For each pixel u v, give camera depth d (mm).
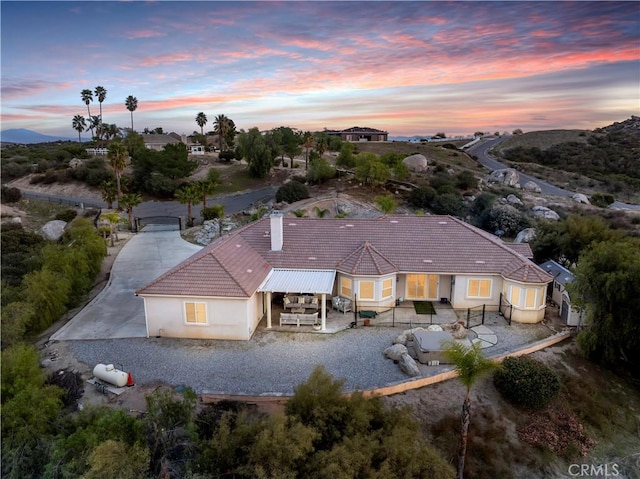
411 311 31766
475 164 123500
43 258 36125
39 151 120875
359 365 24781
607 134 151375
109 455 14641
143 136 146250
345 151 92750
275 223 33031
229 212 73562
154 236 56625
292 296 32312
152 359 25438
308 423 17062
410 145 146375
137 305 33406
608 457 21172
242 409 19141
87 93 142625
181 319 27875
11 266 36812
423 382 23219
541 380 22562
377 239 34156
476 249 32781
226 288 27297
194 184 65312
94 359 25406
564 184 106750
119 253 48125
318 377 18625
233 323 27562
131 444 16359
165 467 15914
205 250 32250
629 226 63719
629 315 25625
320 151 102062
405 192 78375
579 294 27734
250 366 24719
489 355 25562
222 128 119250
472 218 70250
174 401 18641
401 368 24312
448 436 20531
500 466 19828
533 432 21516
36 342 27531
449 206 70938
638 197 97125
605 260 27188
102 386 22031
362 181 82250
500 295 31766
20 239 46094
